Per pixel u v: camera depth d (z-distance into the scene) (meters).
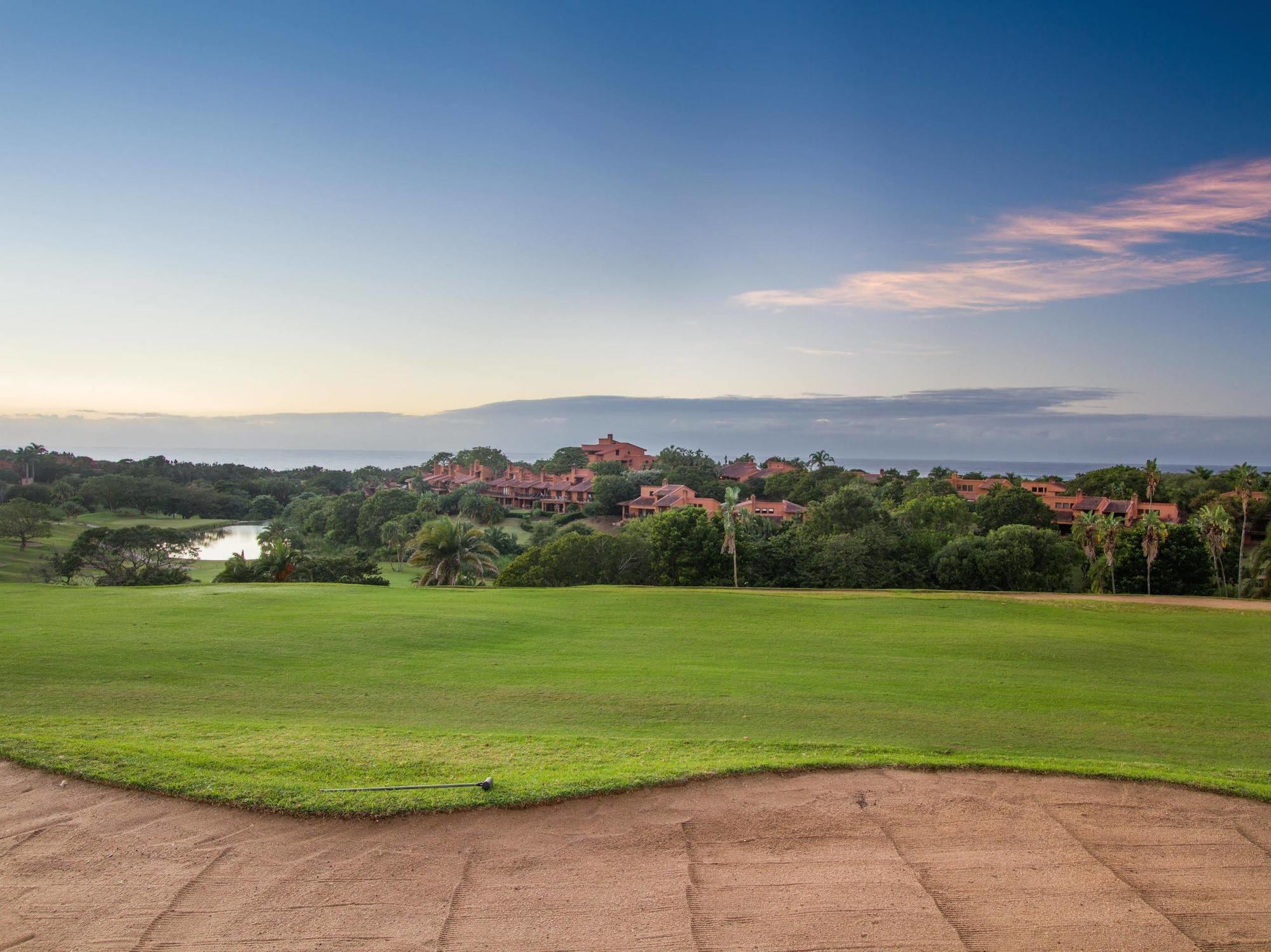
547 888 7.90
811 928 7.30
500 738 13.23
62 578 64.31
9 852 8.48
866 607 36.19
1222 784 10.82
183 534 76.00
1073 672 22.91
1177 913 7.73
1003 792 10.55
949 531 65.56
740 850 8.76
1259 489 79.44
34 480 142.88
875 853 8.77
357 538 99.56
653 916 7.46
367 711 16.44
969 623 32.09
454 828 9.05
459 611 30.98
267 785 10.03
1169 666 24.20
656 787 10.32
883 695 19.06
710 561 52.94
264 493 150.38
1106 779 11.08
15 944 6.91
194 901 7.60
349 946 6.93
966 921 7.49
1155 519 51.94
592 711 16.89
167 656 20.88
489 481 151.00
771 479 117.00
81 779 10.24
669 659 23.30
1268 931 7.45
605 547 53.25
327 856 8.42
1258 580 51.28
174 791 9.82
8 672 18.47
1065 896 7.97
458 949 6.90
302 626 26.09
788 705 17.67
